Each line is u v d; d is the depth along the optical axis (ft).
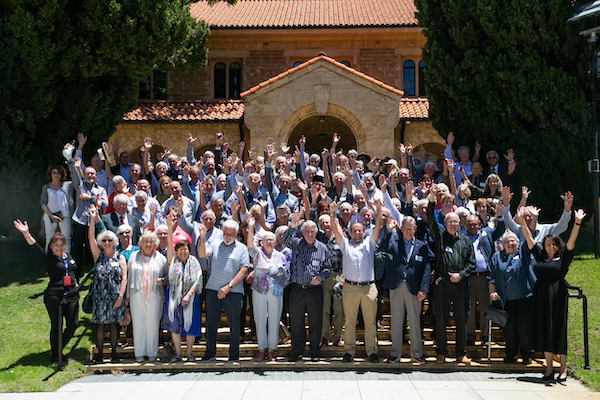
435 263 25.71
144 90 67.97
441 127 44.47
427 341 27.30
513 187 39.99
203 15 71.97
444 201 26.94
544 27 38.32
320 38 69.05
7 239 43.93
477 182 34.68
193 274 25.59
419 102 59.93
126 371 25.12
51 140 41.75
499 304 24.77
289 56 69.26
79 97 41.83
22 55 37.96
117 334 26.27
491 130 40.81
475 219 26.53
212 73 69.97
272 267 25.49
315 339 25.44
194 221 29.68
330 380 23.45
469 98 41.37
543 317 23.57
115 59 41.50
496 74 39.32
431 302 26.08
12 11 38.06
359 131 54.85
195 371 25.05
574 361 24.97
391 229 25.29
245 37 68.95
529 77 38.70
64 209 32.89
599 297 30.50
